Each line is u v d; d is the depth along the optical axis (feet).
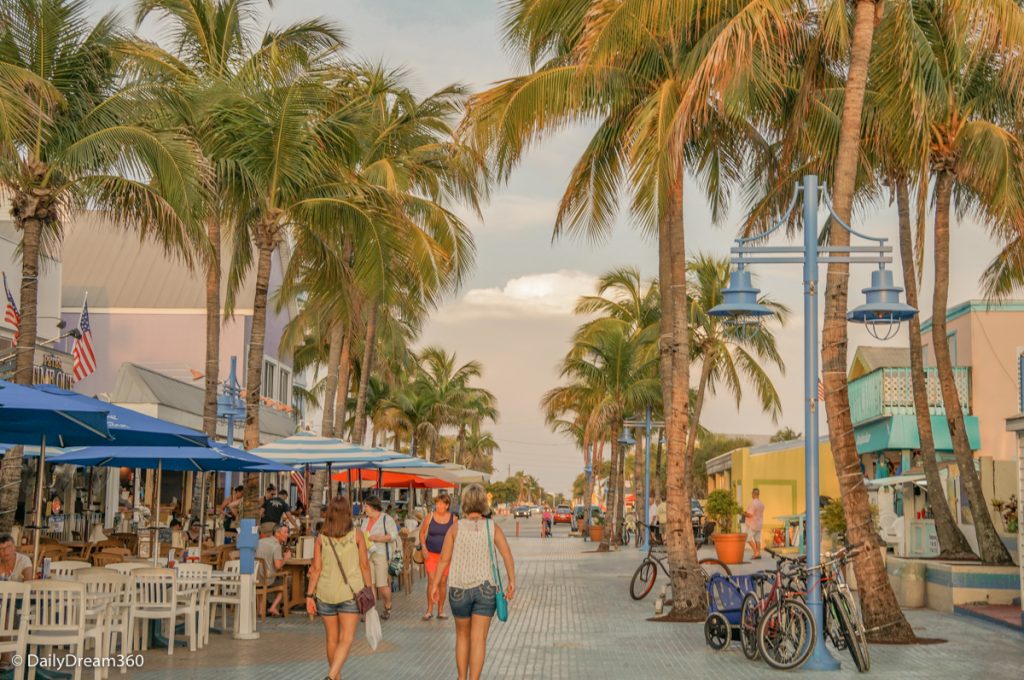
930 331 109.60
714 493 114.83
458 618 32.45
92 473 93.81
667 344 64.08
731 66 45.01
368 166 89.86
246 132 64.75
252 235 74.90
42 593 33.24
